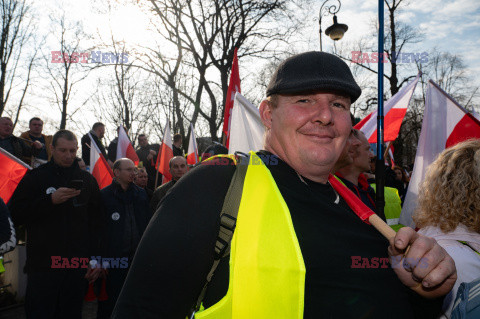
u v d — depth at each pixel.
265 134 0.97
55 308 3.15
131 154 6.44
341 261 0.76
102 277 3.71
